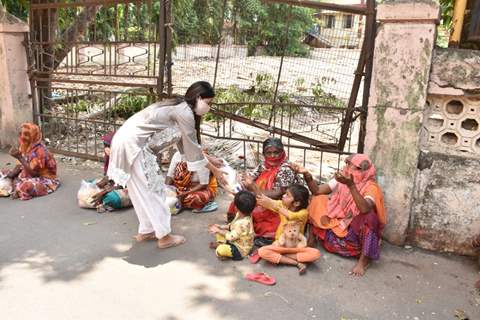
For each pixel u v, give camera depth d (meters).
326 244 3.48
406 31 3.22
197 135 3.46
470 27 3.43
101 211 4.18
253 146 5.62
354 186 3.11
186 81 5.10
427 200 3.48
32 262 3.29
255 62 4.66
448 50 3.18
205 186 4.19
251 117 5.37
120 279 3.08
